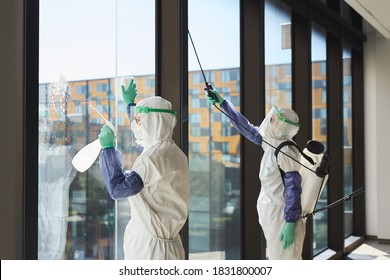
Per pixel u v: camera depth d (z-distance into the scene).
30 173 1.98
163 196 2.14
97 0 2.44
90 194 2.38
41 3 2.11
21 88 1.92
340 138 6.02
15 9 1.90
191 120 3.25
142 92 2.80
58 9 2.20
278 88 4.54
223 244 3.69
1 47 1.86
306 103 4.85
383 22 5.68
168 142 2.21
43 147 2.11
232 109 3.12
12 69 1.89
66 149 2.24
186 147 2.98
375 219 7.03
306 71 4.86
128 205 2.62
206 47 3.44
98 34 2.44
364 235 7.05
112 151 2.04
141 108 2.18
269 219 3.04
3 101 1.86
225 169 3.71
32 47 2.00
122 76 2.62
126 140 2.64
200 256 3.40
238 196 3.92
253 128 3.16
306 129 4.84
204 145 3.42
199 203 3.38
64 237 2.22
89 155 2.07
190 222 3.28
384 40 6.79
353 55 7.07
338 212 6.01
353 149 7.09
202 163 3.41
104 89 2.48
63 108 2.22
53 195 2.16
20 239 1.91
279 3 4.56
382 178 6.81
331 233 6.04
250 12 3.98
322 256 5.50
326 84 6.06
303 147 4.84
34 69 2.01
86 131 2.36
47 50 2.14
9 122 1.87
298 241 3.07
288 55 4.79
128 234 2.19
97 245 2.42
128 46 2.67
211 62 3.51
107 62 2.50
